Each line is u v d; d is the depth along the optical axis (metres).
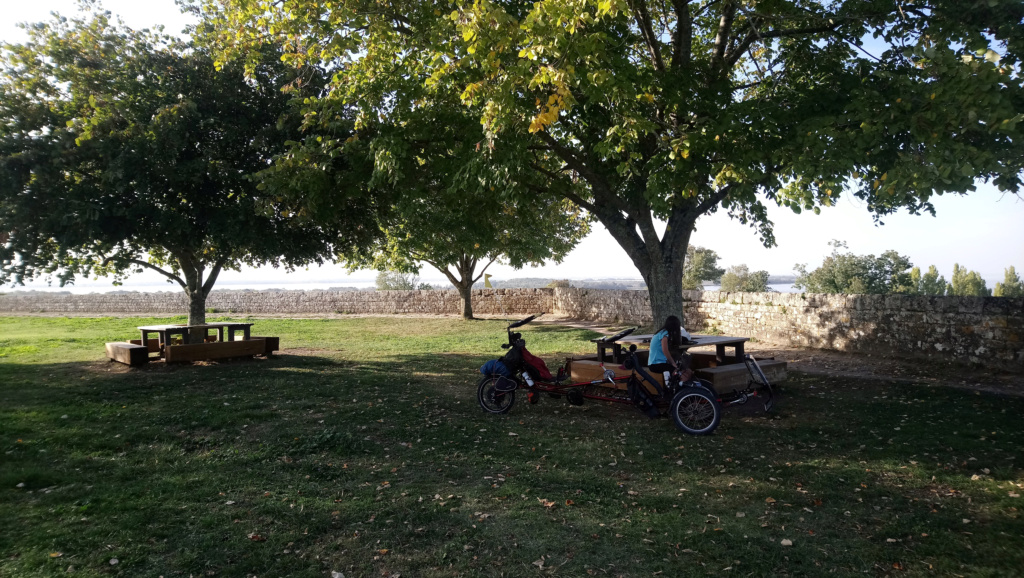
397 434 6.83
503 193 8.65
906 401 8.46
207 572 3.48
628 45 9.84
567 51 6.82
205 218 12.27
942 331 11.16
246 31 10.88
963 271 56.50
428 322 26.83
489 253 26.44
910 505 4.64
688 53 9.38
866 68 8.58
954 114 6.26
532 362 8.24
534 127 6.91
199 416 7.38
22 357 13.65
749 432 7.03
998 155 6.51
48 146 10.72
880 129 6.85
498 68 7.38
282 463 5.66
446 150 10.13
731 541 4.00
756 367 8.44
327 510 4.47
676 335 7.91
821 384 9.97
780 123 8.05
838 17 8.27
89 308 36.38
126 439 6.36
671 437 6.83
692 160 8.12
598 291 26.12
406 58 9.56
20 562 3.48
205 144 12.23
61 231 10.84
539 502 4.71
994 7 6.73
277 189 10.92
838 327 13.55
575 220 25.08
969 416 7.39
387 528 4.17
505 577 3.51
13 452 5.76
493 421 7.63
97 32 12.38
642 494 4.95
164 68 12.22
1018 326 9.87
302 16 9.73
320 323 26.62
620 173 7.89
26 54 11.62
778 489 5.02
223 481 5.11
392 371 11.89
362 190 11.47
